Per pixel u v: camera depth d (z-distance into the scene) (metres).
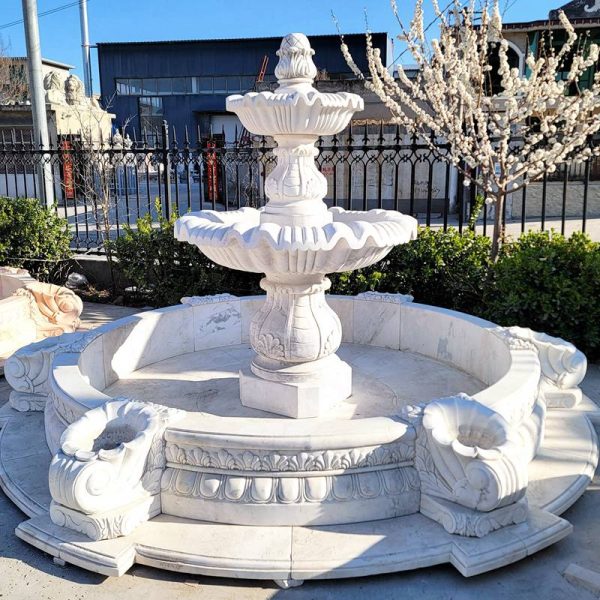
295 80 3.73
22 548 3.15
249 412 4.26
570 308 5.50
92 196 11.86
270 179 3.94
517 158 6.60
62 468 2.95
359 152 16.31
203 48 34.72
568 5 16.58
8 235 8.63
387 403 4.38
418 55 6.89
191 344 5.54
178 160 8.41
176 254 7.55
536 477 3.53
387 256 6.79
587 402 4.50
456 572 2.92
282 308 4.14
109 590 2.84
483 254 6.68
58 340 4.72
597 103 6.66
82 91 18.05
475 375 4.83
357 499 3.08
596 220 15.32
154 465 3.17
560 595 2.78
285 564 2.82
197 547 2.94
